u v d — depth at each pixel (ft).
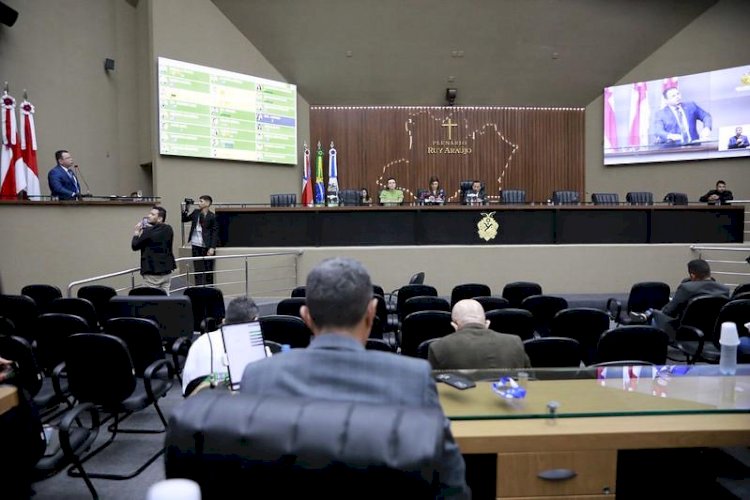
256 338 6.97
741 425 5.19
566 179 40.55
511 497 5.08
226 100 34.81
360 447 3.24
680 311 15.33
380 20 36.68
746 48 35.32
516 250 27.27
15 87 28.45
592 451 5.05
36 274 24.27
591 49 38.27
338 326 4.37
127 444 11.86
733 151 35.55
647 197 31.40
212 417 3.50
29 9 29.14
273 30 36.35
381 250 27.04
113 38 33.86
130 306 14.06
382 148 40.06
